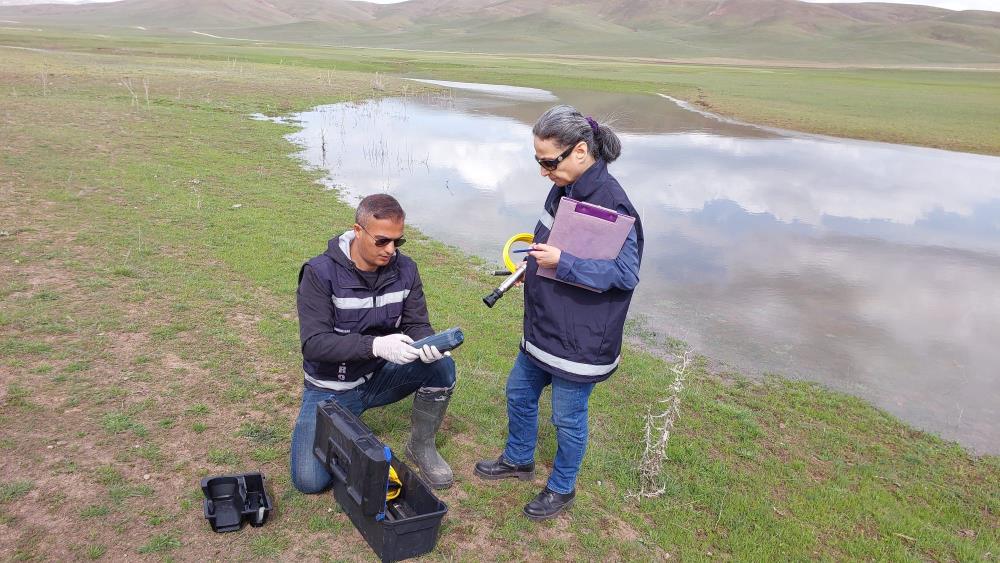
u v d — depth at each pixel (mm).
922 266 10547
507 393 4078
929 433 5781
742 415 5699
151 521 3529
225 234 8914
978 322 8383
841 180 16891
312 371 3809
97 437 4195
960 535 4434
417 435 4129
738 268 10023
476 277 8625
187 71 34469
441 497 4043
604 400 5719
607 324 3525
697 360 6938
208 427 4453
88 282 6723
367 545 3527
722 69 79438
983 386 6711
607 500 4293
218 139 16406
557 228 3395
